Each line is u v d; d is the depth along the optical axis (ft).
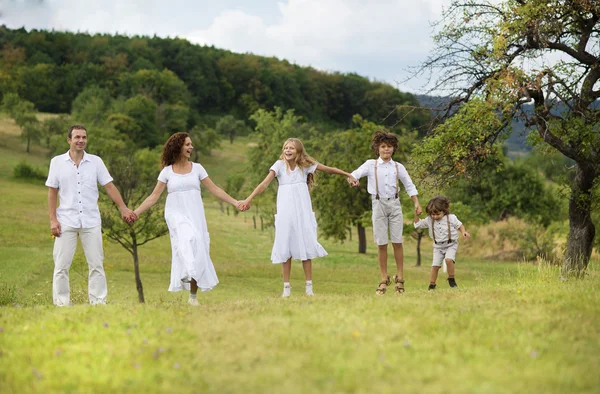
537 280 36.32
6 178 297.94
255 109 595.06
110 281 94.17
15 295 51.67
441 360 15.97
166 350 17.51
